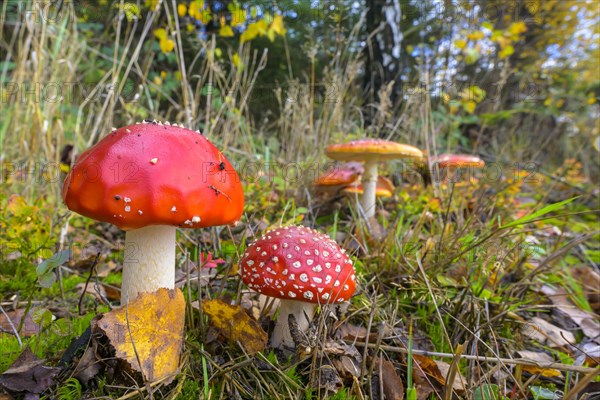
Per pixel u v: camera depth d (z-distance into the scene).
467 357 0.24
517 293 0.36
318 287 0.23
